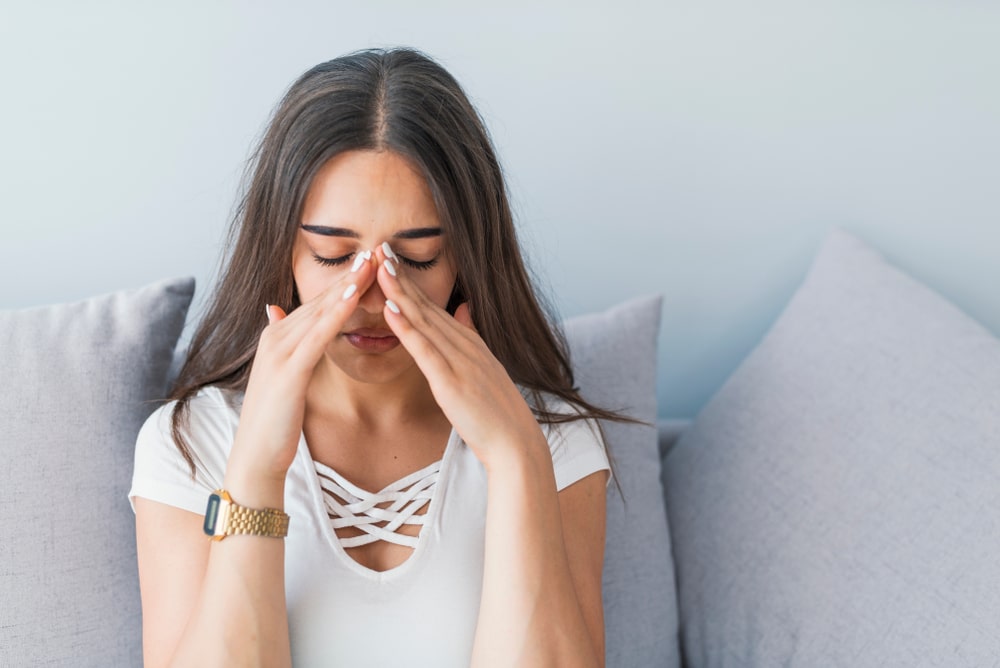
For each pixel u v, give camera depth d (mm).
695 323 1627
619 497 1347
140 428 1197
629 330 1422
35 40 1367
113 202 1431
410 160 943
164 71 1407
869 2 1533
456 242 990
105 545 1144
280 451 971
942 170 1600
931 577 1192
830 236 1552
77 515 1134
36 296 1438
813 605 1257
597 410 1215
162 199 1442
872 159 1588
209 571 973
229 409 1097
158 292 1246
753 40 1529
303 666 1021
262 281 1058
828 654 1221
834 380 1385
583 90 1513
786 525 1321
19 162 1396
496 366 1018
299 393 957
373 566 1045
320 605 1021
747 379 1471
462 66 1479
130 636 1144
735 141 1561
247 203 1046
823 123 1568
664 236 1582
